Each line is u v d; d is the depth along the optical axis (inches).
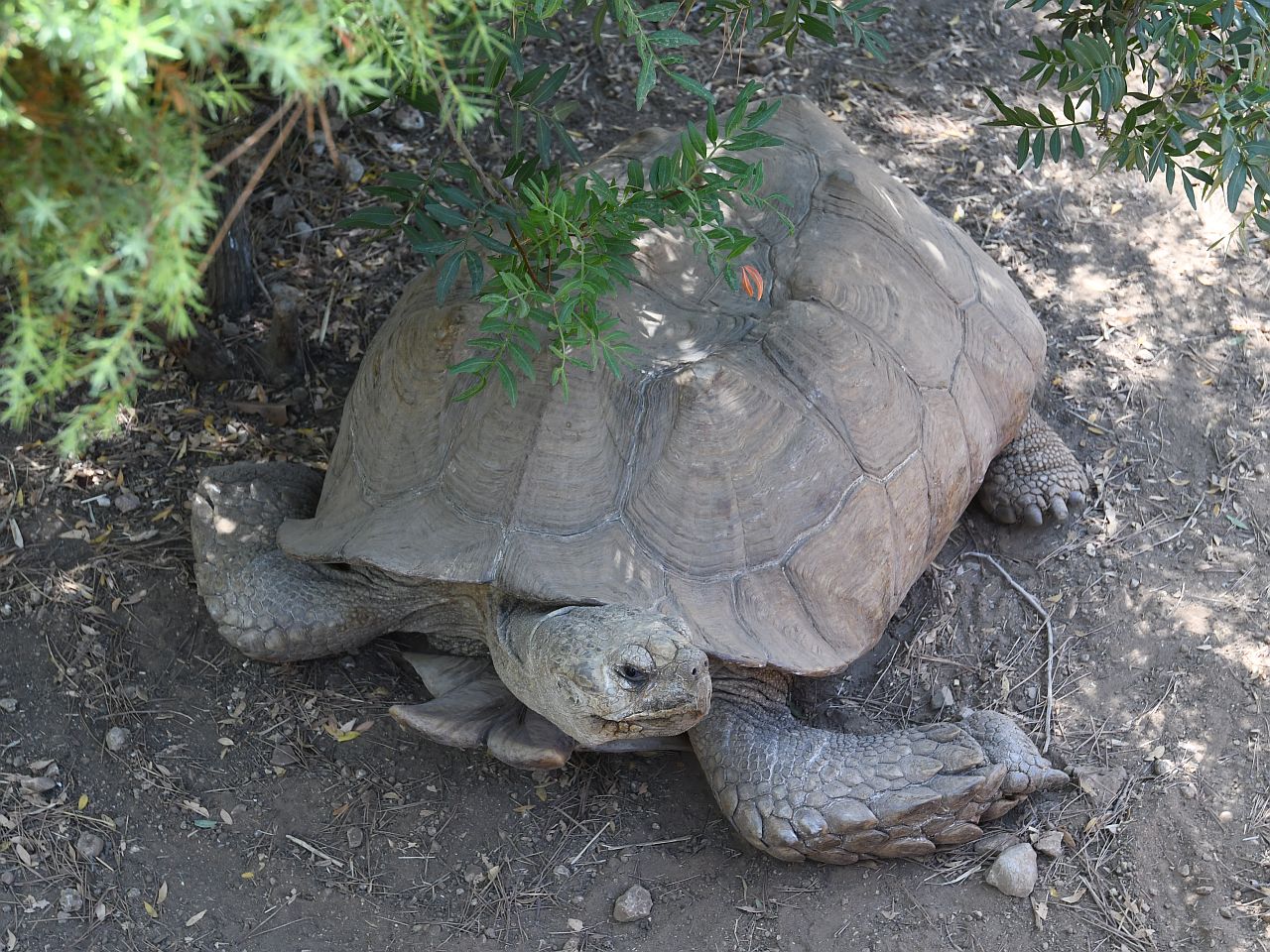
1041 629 53.3
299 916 46.9
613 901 47.6
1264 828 48.7
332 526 48.9
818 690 51.8
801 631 46.8
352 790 48.9
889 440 49.1
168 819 47.9
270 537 50.8
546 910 47.4
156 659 50.4
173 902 46.7
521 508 46.1
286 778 48.9
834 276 49.9
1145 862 48.4
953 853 48.5
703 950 46.9
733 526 46.6
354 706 50.4
